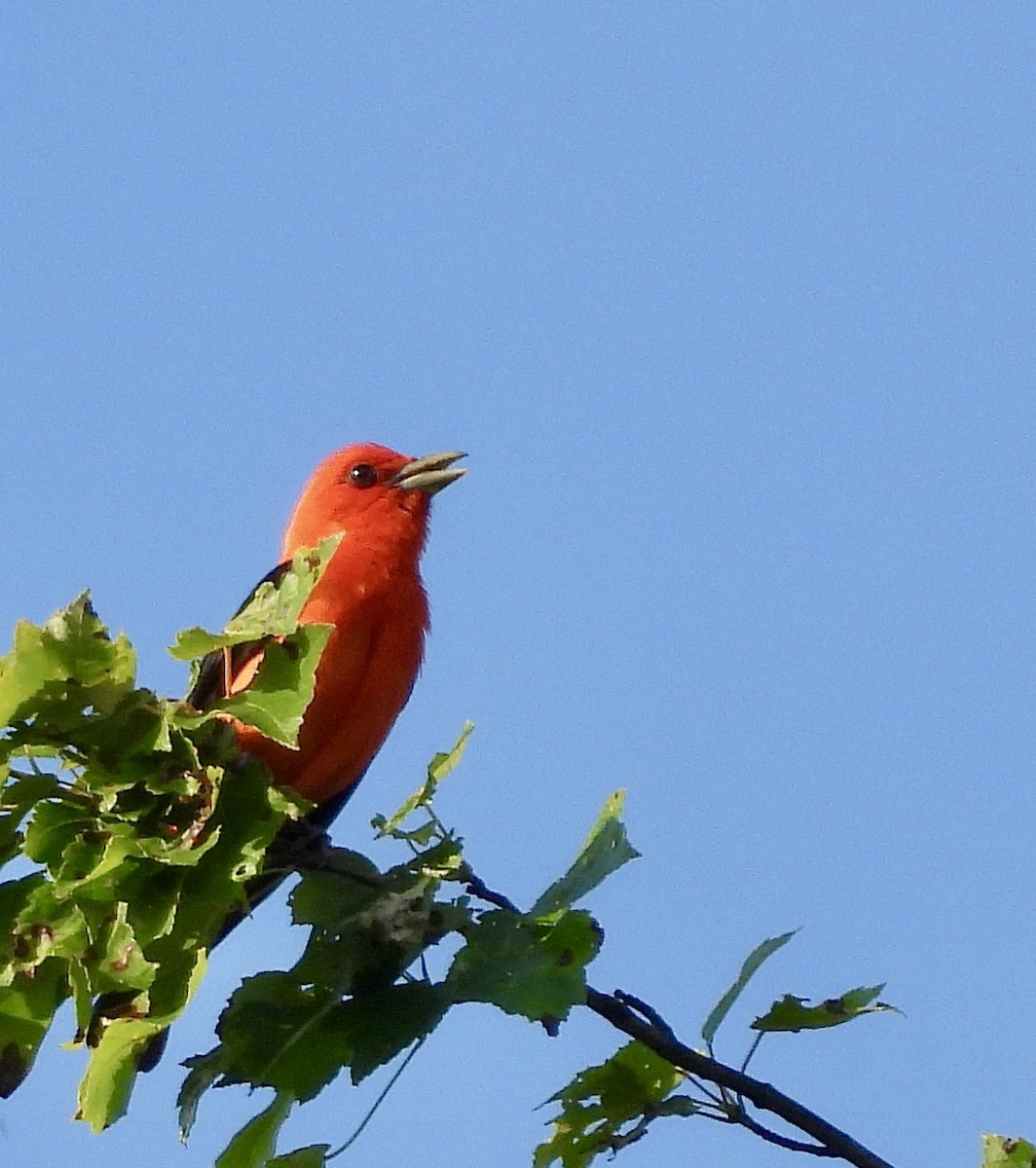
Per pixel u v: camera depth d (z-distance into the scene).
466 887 10.94
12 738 10.07
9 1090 10.34
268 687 10.16
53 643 9.88
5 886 10.24
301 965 10.35
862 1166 10.71
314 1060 9.98
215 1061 10.06
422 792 11.16
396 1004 10.02
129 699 10.05
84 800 10.18
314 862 10.96
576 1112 11.38
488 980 9.95
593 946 10.03
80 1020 9.75
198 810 10.03
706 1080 10.88
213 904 9.91
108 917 9.89
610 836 10.66
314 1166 9.71
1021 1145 11.20
